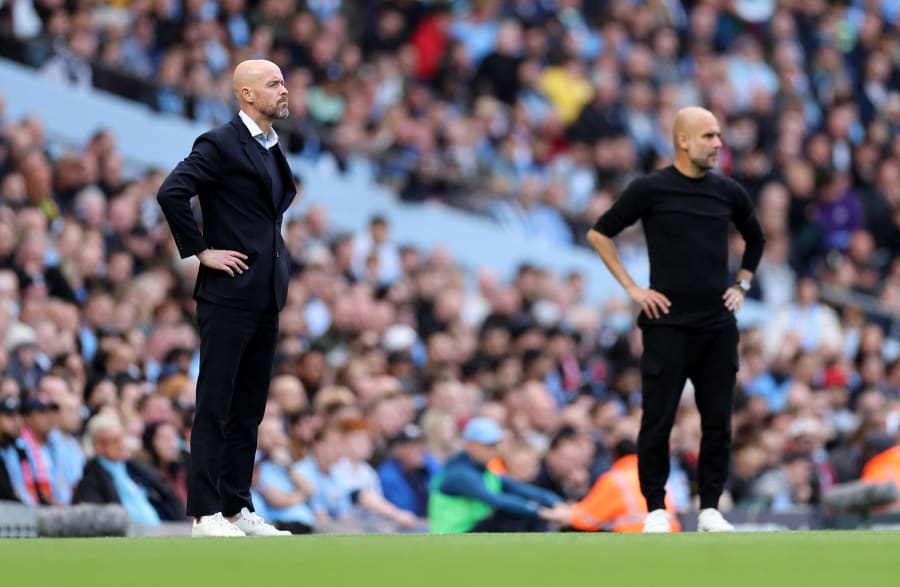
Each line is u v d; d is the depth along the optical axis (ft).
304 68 214.90
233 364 80.28
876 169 262.88
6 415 107.76
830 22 279.90
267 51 213.05
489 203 222.07
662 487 89.56
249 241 80.38
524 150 230.89
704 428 89.56
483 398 167.02
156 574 50.42
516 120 232.32
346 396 132.36
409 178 215.92
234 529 79.92
